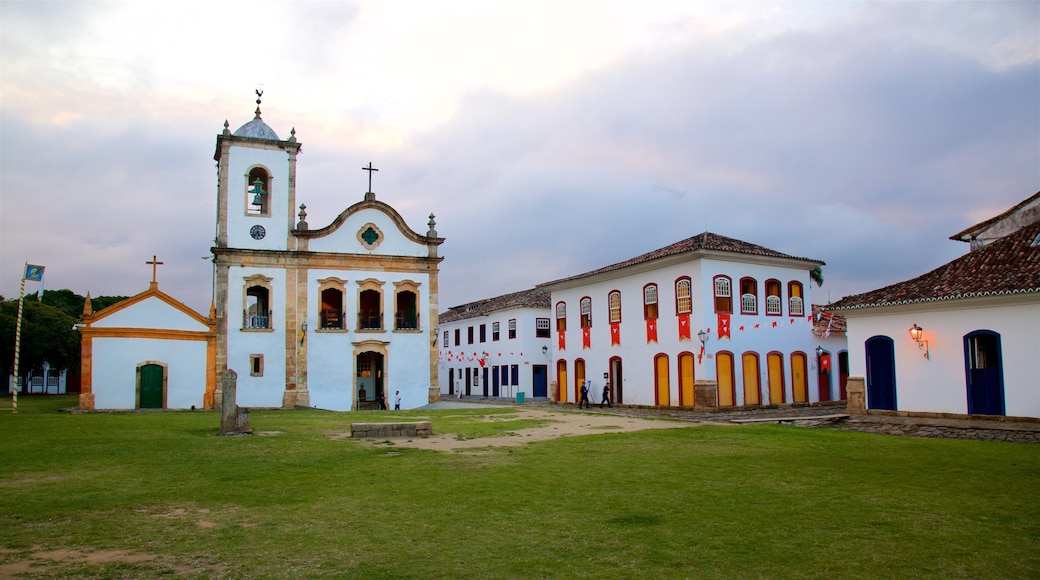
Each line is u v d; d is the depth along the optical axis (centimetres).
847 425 2262
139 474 1220
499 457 1476
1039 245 2258
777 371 3375
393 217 3962
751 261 3322
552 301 4272
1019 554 751
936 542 796
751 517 915
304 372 3697
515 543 788
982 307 2181
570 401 4044
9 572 669
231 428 1839
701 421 2498
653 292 3459
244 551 749
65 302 6762
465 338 6062
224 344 3569
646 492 1082
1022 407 2072
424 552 752
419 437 1872
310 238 3803
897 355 2417
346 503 996
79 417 2427
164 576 664
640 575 679
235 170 3703
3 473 1220
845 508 970
